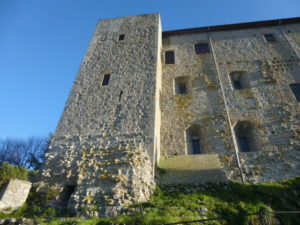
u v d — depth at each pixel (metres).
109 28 19.38
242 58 18.27
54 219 8.71
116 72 15.62
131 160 10.60
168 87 17.12
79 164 11.10
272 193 9.72
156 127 12.86
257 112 14.66
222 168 12.01
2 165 10.11
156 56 16.00
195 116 15.06
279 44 18.78
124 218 7.98
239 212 8.35
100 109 13.67
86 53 17.41
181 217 7.85
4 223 7.58
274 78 16.42
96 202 9.35
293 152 12.55
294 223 8.07
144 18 19.70
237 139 14.30
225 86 16.44
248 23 20.45
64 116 13.72
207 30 20.94
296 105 14.60
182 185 10.66
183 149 13.65
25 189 10.02
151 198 9.76
